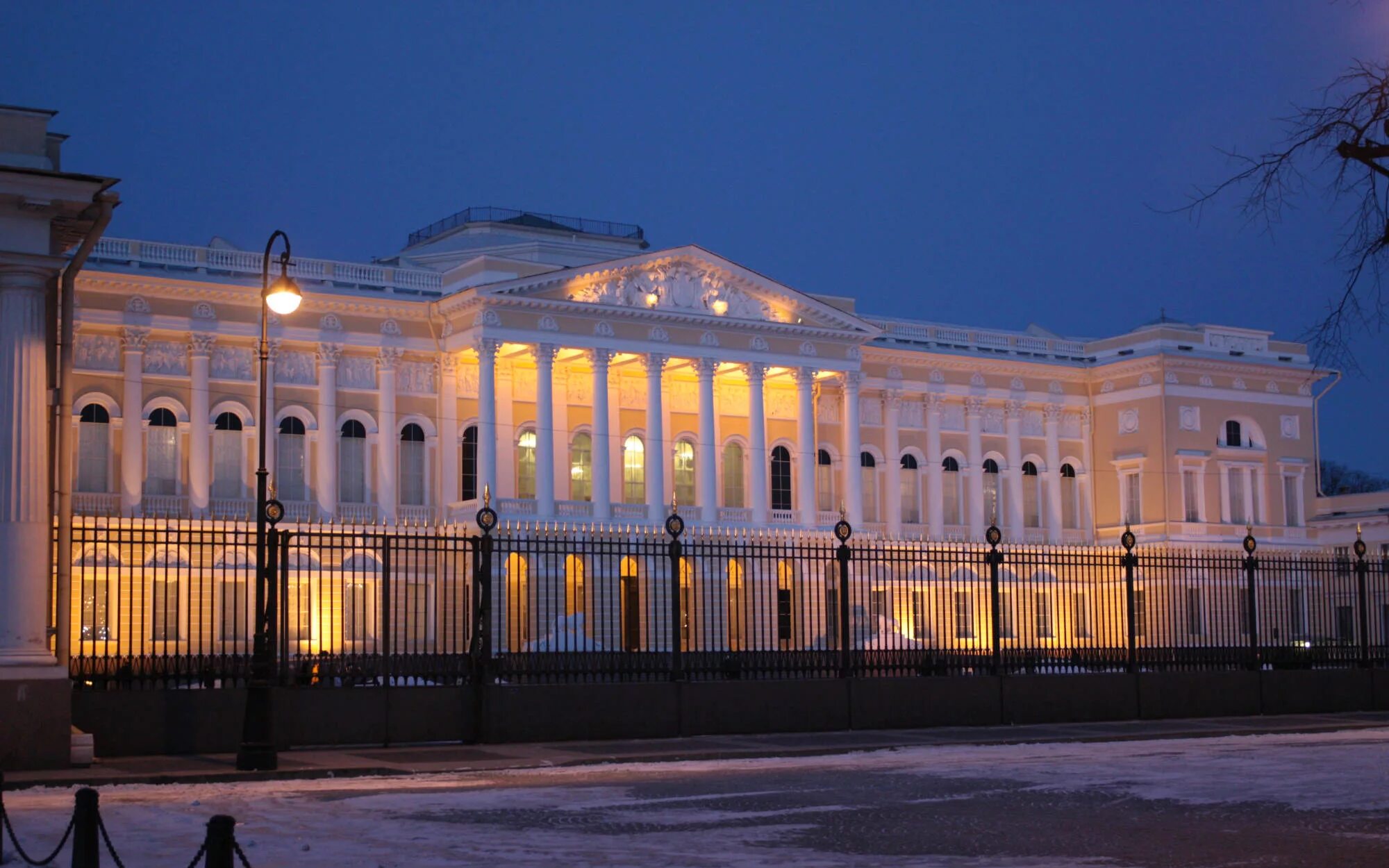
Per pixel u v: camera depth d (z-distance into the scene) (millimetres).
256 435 70188
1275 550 89125
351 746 29516
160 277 67562
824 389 84000
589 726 31578
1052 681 37219
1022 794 22062
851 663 35562
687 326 76562
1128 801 21094
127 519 65375
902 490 86625
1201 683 39500
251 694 25734
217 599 60875
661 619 66438
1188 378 88938
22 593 25500
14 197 25750
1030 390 90250
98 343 67188
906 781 23922
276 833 18031
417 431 74000
